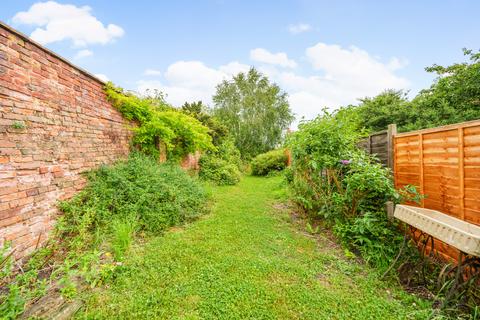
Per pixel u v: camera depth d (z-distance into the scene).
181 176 5.20
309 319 1.69
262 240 3.10
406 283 2.18
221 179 8.45
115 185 3.56
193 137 7.16
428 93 8.63
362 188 3.03
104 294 1.90
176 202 3.92
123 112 4.64
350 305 1.84
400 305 1.84
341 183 3.65
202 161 9.46
